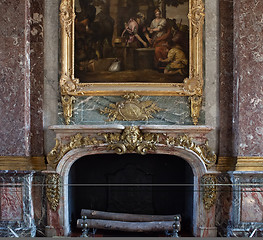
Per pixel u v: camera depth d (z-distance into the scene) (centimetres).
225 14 716
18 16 686
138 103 714
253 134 680
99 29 725
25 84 686
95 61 723
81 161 782
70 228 735
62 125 682
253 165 673
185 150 688
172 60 720
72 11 715
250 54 682
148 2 725
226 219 704
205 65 719
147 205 781
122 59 722
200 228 695
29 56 711
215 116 718
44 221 711
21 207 680
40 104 714
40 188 711
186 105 717
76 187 784
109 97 718
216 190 698
